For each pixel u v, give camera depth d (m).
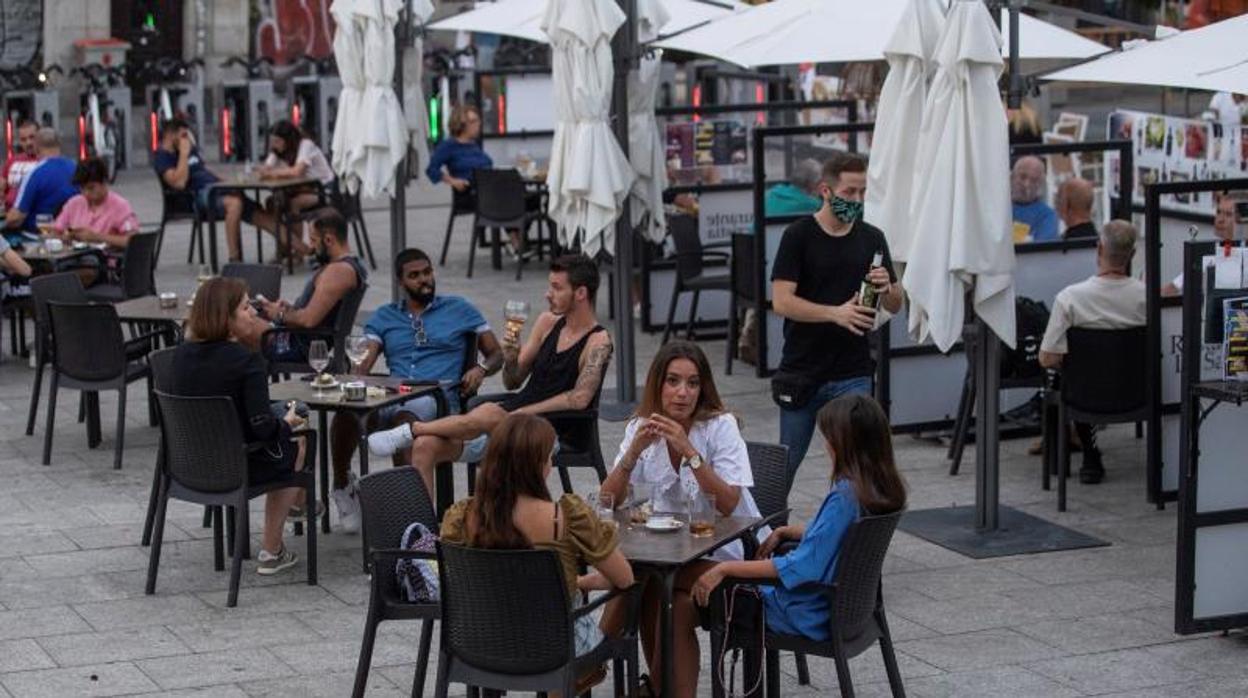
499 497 7.24
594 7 14.26
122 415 12.95
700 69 27.52
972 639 9.45
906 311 13.36
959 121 10.56
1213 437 9.13
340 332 12.95
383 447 10.52
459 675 7.38
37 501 12.16
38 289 13.77
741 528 7.98
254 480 10.16
